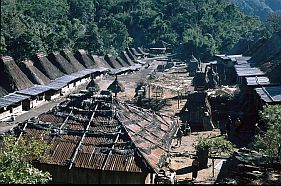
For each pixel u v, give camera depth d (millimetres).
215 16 190375
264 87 49812
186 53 138750
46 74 72062
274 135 27734
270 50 78688
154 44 164750
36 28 113312
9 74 59531
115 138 30109
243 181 24453
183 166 35312
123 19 174250
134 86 83562
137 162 28203
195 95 52219
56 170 28562
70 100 34531
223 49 144875
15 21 110062
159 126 36188
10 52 93688
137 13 177750
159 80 86688
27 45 93688
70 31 136250
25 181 20828
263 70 65812
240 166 26594
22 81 61562
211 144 35438
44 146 26125
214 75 77312
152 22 172375
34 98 61531
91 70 90125
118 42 151625
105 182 28031
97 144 29703
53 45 108625
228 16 191500
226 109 54562
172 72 106562
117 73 99375
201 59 130250
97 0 195500
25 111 58656
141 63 123000
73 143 29875
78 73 83875
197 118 50219
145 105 61375
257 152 29953
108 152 29000
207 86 74312
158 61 137500
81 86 82062
